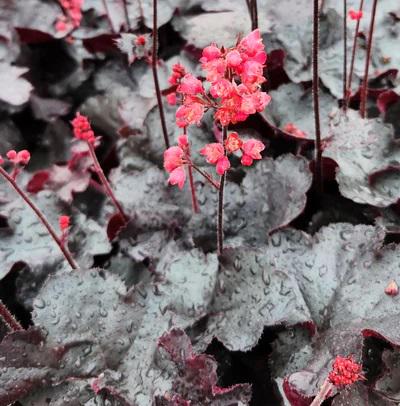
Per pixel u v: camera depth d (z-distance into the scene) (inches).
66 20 27.3
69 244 20.7
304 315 17.5
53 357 17.4
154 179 21.3
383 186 20.3
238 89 15.2
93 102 25.3
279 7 26.6
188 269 18.5
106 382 17.3
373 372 17.7
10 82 25.2
